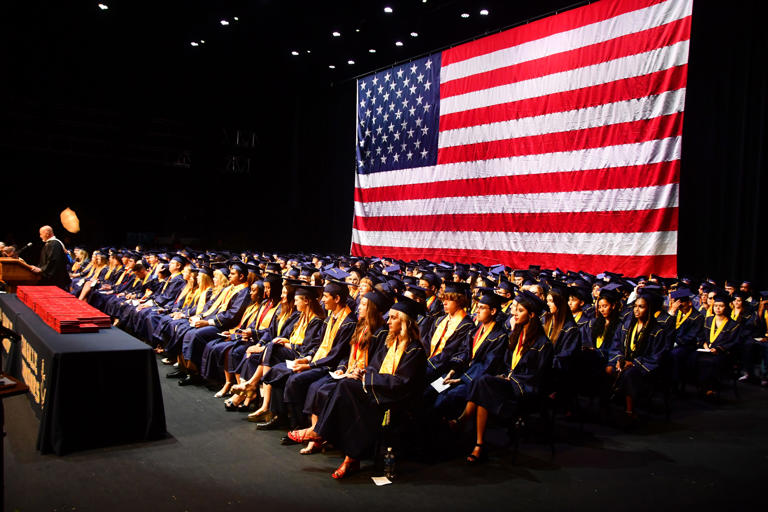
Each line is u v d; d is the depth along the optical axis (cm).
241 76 1891
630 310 664
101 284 1052
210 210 2109
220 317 648
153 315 767
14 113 1712
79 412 430
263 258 1343
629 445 487
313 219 2108
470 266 1100
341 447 402
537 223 1113
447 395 471
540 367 449
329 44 1571
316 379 480
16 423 479
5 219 1797
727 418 574
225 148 2089
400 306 428
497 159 1196
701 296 824
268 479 395
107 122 1870
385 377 411
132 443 450
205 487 378
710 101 1080
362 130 1578
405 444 465
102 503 349
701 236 1098
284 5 1361
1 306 721
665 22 924
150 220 2041
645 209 946
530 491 389
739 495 388
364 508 356
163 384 640
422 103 1389
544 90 1103
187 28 1545
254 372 545
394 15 1345
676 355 664
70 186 1888
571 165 1054
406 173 1428
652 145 938
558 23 1084
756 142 1017
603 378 549
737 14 1034
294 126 2133
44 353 456
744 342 747
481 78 1236
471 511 357
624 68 975
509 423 485
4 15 1494
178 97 1967
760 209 1005
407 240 1423
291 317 572
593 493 388
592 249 1016
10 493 357
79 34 1609
